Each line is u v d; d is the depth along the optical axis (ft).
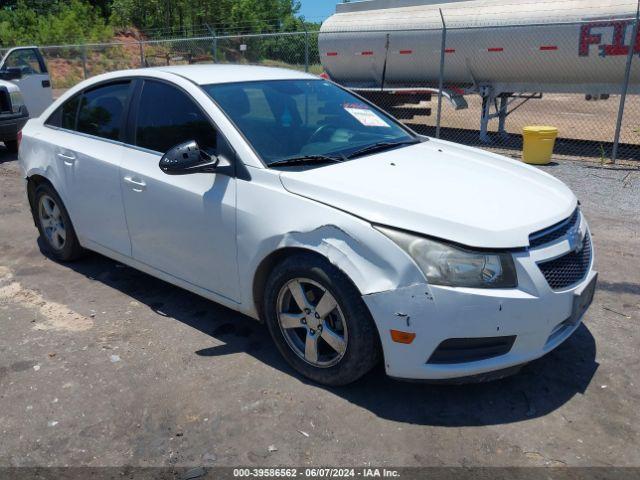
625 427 9.57
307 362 10.77
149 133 13.19
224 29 130.11
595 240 18.63
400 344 9.36
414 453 9.03
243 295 11.45
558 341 10.07
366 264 9.43
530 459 8.87
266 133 11.85
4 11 111.04
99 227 14.61
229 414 9.99
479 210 9.78
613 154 30.86
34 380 11.05
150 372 11.26
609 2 32.81
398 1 42.78
